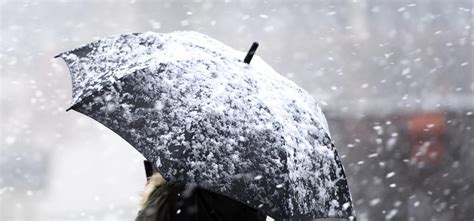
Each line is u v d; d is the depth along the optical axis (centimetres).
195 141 411
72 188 1789
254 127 422
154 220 420
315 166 451
